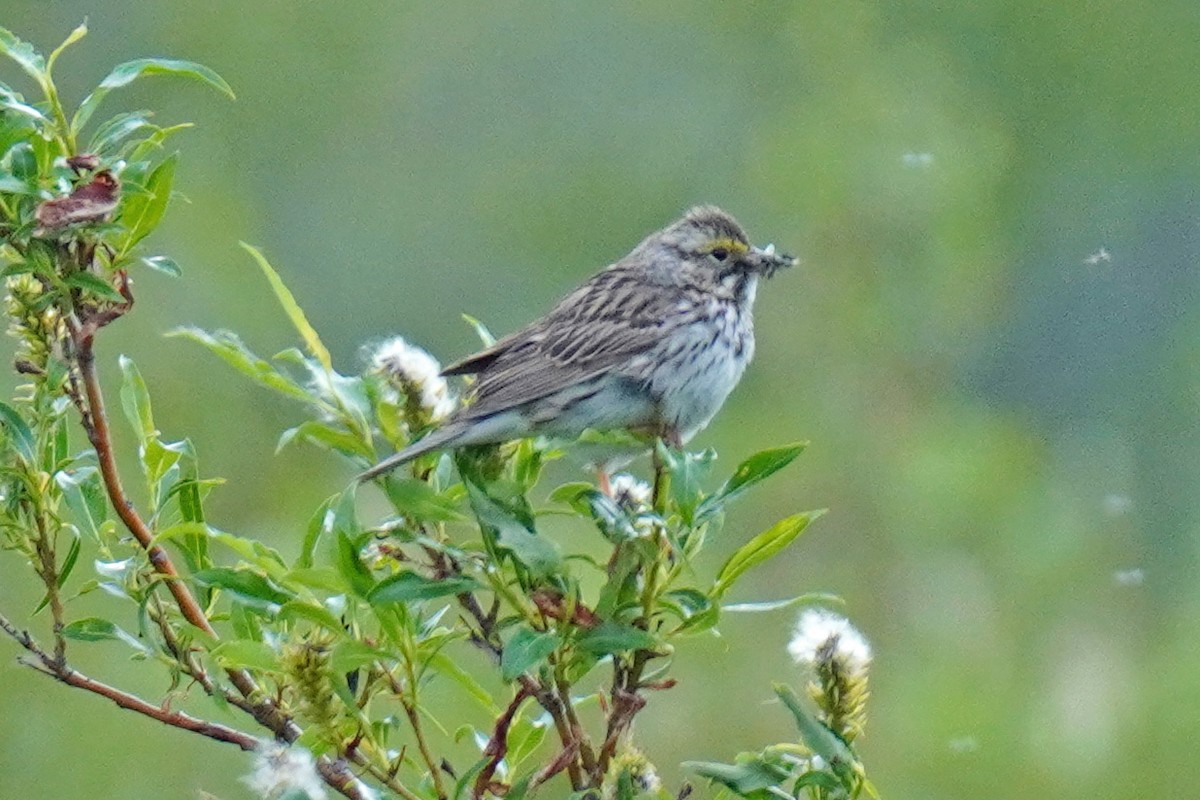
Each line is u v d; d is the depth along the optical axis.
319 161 17.80
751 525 14.23
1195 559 15.27
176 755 11.66
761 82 18.42
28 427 6.55
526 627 5.96
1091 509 15.38
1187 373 17.14
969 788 12.64
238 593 6.16
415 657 6.18
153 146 6.50
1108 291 17.62
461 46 18.41
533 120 18.42
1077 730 12.84
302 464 14.20
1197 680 13.01
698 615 6.12
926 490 14.43
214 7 17.69
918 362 15.73
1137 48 18.42
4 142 6.26
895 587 13.95
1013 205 18.11
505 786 6.33
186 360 14.60
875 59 17.39
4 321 13.84
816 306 15.80
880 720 13.00
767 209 16.53
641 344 8.84
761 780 6.03
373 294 17.39
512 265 17.73
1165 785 12.61
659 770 12.21
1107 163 18.38
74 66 17.31
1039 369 17.22
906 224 16.05
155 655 6.38
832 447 14.85
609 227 18.03
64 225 6.11
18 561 11.95
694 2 18.69
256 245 16.02
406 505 6.08
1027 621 14.02
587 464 8.44
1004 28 18.59
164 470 6.75
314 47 17.95
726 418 15.20
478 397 8.29
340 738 6.26
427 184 17.92
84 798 11.51
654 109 18.52
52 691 11.72
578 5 18.56
